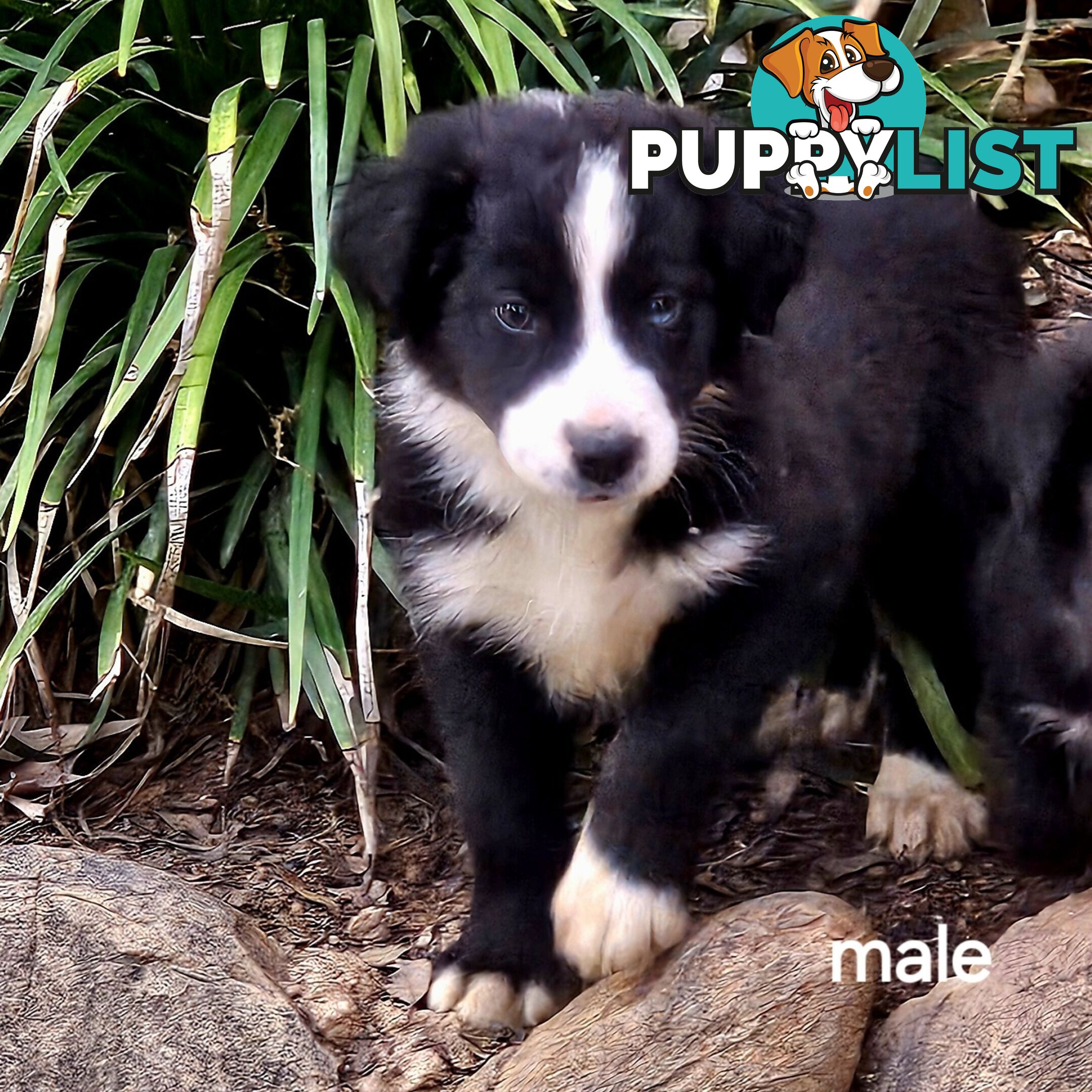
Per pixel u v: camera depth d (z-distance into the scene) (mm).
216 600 1067
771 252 849
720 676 875
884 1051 824
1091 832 927
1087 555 921
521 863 905
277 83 937
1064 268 1279
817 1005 802
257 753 1062
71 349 1118
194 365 947
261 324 1104
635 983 834
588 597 877
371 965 915
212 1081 835
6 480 1004
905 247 968
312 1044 841
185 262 1061
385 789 1034
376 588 1082
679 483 858
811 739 1066
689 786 869
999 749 953
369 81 1049
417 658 964
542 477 801
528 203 819
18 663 1092
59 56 1008
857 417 915
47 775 1049
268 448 1073
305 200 1084
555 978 888
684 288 826
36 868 883
